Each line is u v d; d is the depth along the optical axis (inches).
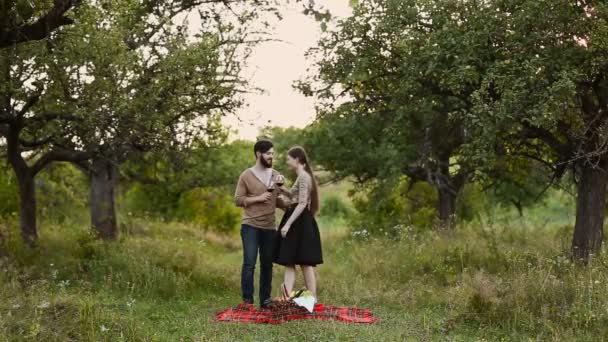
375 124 717.9
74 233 551.8
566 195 1023.6
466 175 752.3
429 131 666.8
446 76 450.3
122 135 464.8
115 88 442.6
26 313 275.9
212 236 906.1
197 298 382.6
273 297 388.8
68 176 875.4
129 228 825.5
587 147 444.1
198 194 1071.0
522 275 330.6
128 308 327.0
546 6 413.4
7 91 437.1
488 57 440.8
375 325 301.3
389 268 444.5
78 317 276.5
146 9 537.6
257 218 343.3
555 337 269.6
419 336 281.4
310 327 291.6
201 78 489.4
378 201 786.8
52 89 444.8
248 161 931.3
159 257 454.9
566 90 386.9
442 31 446.9
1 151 610.2
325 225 1244.5
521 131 457.7
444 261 449.7
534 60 404.5
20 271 403.9
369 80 550.3
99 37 434.6
